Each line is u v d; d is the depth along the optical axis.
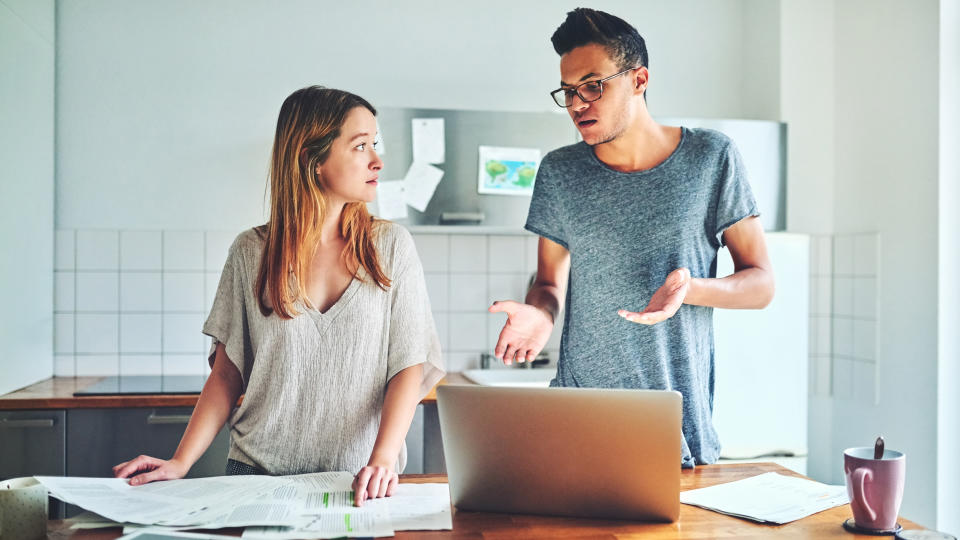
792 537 1.09
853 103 3.19
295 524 1.10
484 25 3.27
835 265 3.31
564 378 1.65
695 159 1.52
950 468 2.74
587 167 1.61
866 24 3.10
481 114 2.93
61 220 3.04
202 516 1.11
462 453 1.20
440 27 3.24
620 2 3.37
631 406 1.13
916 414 2.84
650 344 1.52
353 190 1.47
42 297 2.89
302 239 1.45
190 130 3.09
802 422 2.91
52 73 2.98
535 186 1.71
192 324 3.10
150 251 3.08
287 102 1.52
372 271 1.47
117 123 3.06
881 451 1.12
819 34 3.31
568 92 1.52
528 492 1.18
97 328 3.05
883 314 3.03
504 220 2.94
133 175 3.07
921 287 2.82
